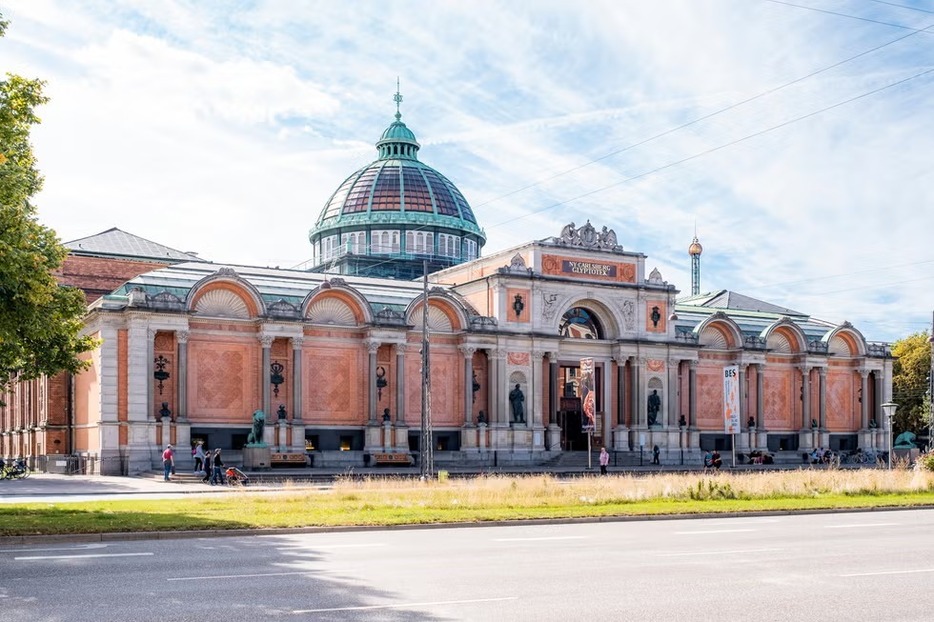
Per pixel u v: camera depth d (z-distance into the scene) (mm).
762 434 95000
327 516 33094
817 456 92750
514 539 27891
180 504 37438
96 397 70438
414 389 80438
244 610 16219
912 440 107812
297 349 74750
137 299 68938
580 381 89062
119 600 17109
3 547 25625
